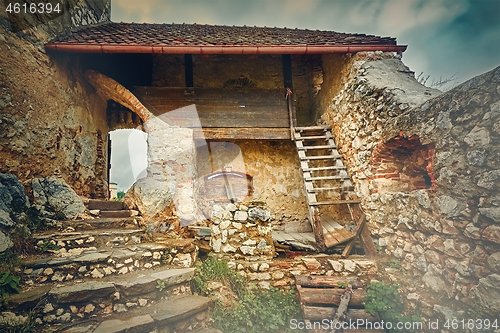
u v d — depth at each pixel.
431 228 2.97
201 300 2.72
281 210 6.41
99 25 6.13
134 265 2.99
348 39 5.66
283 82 6.90
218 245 3.81
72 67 4.87
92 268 2.74
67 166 4.59
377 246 4.13
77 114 5.01
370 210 4.27
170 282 2.80
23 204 3.23
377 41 5.33
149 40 5.05
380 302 3.04
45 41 4.16
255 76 6.83
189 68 6.53
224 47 4.91
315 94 6.82
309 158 5.23
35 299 2.19
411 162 3.98
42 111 3.96
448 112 2.74
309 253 4.23
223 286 3.22
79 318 2.29
